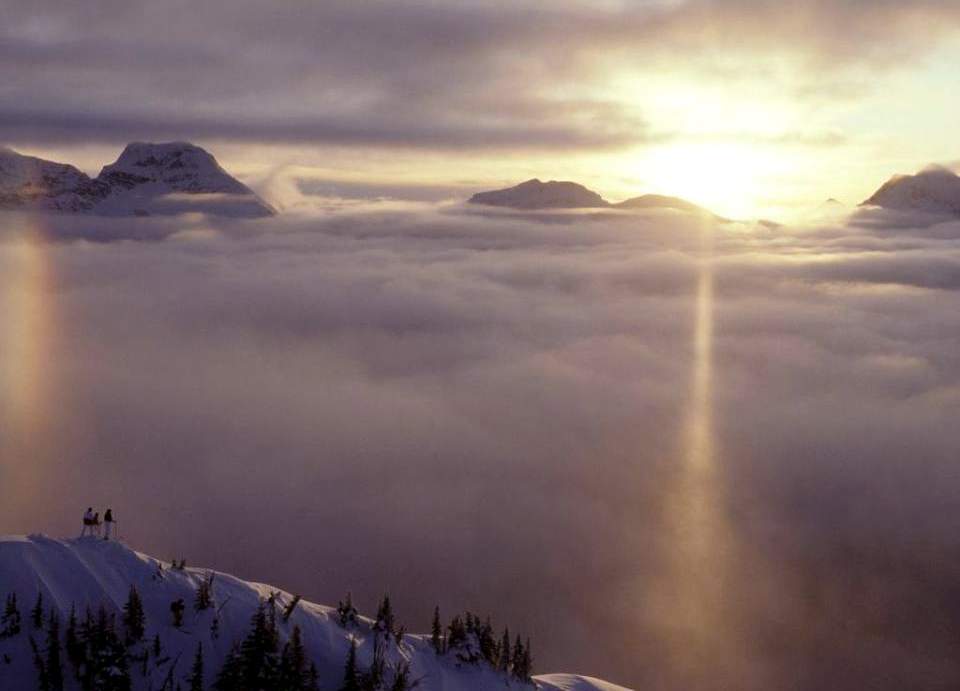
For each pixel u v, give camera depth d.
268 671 61.91
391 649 73.94
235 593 71.19
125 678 59.75
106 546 71.12
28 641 60.78
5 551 66.75
